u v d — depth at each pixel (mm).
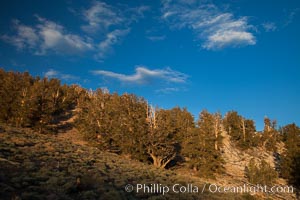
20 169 18469
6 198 13484
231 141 76000
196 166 50531
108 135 50625
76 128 62594
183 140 54219
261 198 33562
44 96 56594
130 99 59250
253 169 44781
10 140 28031
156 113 51719
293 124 76625
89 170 22984
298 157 44125
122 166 31078
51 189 15820
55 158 24422
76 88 89625
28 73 78438
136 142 48750
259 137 77188
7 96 54469
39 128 52719
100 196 16688
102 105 58062
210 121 57875
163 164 49938
